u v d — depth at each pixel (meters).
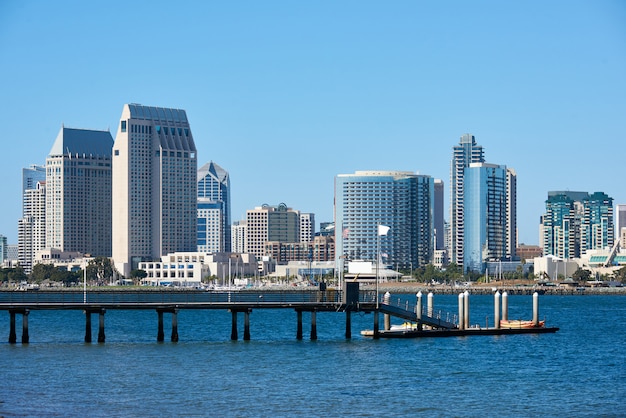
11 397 131.88
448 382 146.25
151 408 125.56
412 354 174.38
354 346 184.75
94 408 125.31
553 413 125.38
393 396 134.50
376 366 160.00
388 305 194.00
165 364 160.50
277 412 123.62
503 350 182.62
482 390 140.12
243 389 138.38
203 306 188.12
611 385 145.75
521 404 130.50
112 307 184.62
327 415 122.19
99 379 145.50
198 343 192.25
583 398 135.12
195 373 151.50
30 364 159.50
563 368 162.25
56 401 129.50
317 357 169.38
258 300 199.75
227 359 166.62
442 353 176.25
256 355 171.88
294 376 149.38
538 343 196.38
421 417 122.12
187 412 123.38
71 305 183.25
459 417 122.62
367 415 122.56
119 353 174.00
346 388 139.88
